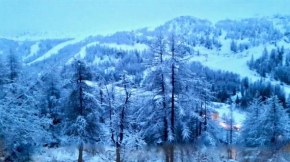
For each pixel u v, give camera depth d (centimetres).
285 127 2600
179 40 1568
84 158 1891
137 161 1628
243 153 1966
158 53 1568
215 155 1733
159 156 1566
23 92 1022
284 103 7881
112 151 1925
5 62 2448
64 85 1842
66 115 1812
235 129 3716
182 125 1574
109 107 1883
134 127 1802
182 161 1538
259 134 2739
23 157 1230
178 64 1556
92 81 1880
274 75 15862
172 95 1549
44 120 1072
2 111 841
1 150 1051
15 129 904
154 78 1580
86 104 1783
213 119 2214
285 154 1914
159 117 1575
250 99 8994
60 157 1811
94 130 1786
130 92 1705
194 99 1595
